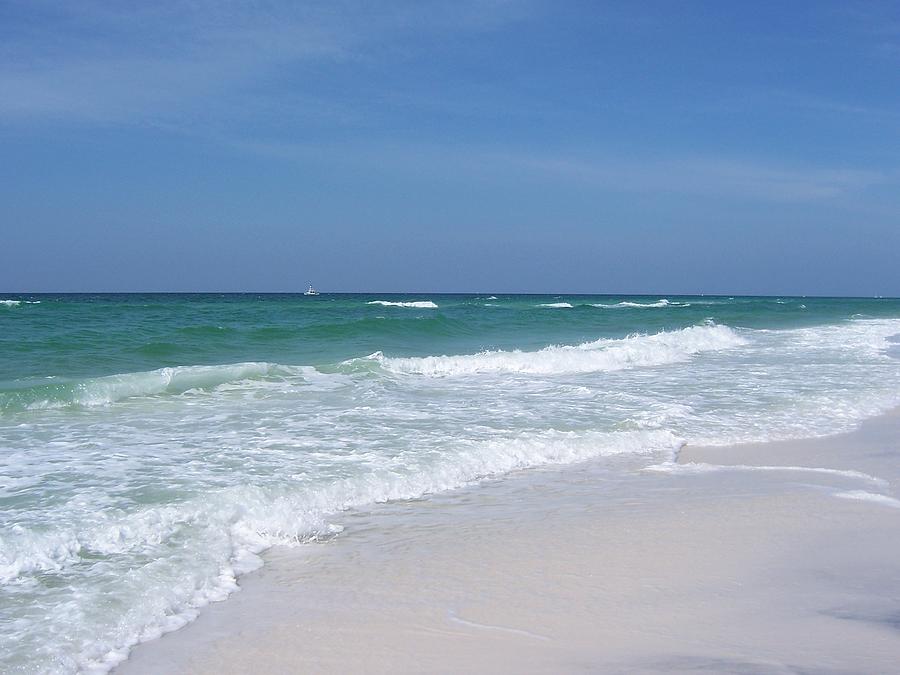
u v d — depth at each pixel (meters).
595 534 6.08
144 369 15.97
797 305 76.50
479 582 5.03
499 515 6.67
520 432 9.83
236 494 6.50
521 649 4.00
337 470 7.68
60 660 3.82
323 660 3.91
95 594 4.61
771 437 10.19
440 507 6.95
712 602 4.62
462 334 28.00
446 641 4.12
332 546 5.82
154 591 4.70
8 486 6.88
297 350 20.78
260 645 4.10
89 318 30.70
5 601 4.49
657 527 6.25
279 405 11.84
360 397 12.74
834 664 3.73
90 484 6.99
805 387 14.51
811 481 7.90
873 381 15.42
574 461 8.87
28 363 15.99
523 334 28.59
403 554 5.62
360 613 4.52
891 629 4.19
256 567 5.34
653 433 9.99
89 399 11.83
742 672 3.64
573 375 16.47
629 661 3.81
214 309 44.34
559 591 4.85
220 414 10.98
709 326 28.16
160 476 7.32
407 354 20.53
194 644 4.12
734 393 13.69
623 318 41.06
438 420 10.66
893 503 6.98
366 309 48.59
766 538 5.92
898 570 5.20
